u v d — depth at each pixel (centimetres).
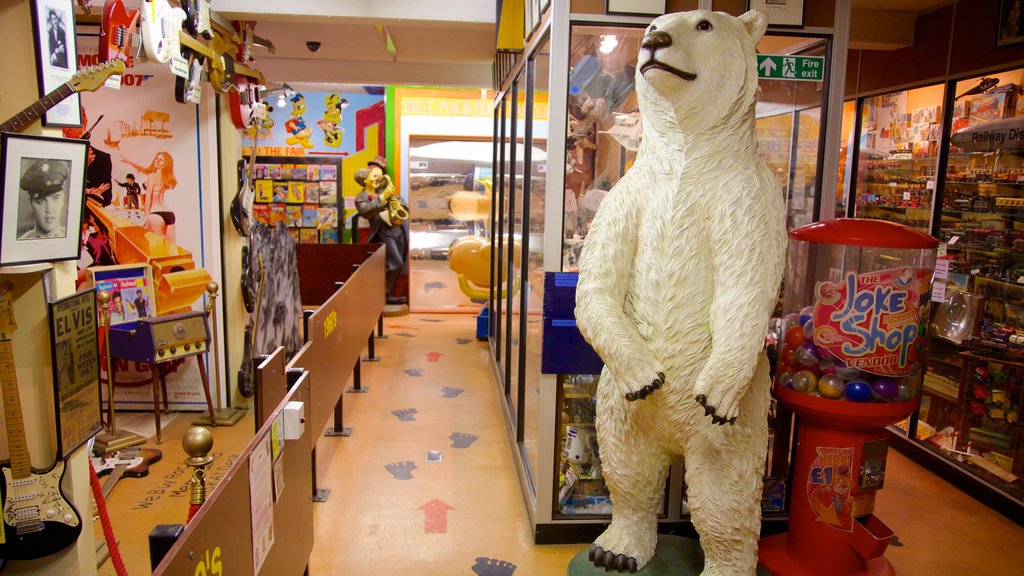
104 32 266
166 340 383
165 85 417
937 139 393
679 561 254
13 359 196
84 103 412
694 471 221
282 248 501
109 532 207
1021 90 336
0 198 180
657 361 210
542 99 298
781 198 211
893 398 236
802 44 277
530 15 338
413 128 762
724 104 202
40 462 206
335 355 348
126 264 409
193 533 113
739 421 218
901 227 246
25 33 195
